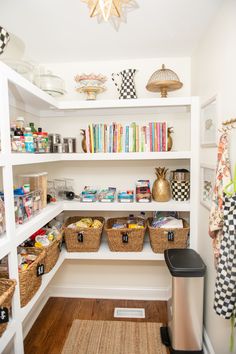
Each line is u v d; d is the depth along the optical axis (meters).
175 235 1.90
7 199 1.14
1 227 1.15
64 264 2.33
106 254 1.98
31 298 1.37
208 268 1.65
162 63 2.10
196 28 1.63
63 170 2.29
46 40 1.76
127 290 2.29
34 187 1.75
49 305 2.20
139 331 1.86
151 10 1.42
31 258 1.45
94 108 1.96
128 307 2.16
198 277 1.55
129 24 1.56
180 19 1.52
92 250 1.99
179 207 1.92
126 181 2.25
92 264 2.32
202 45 1.73
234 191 1.19
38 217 1.56
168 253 1.76
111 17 1.17
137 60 2.12
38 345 1.74
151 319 1.99
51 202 2.00
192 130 1.86
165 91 1.88
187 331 1.58
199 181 1.86
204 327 1.72
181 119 2.14
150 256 1.95
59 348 1.71
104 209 1.98
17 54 1.83
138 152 1.92
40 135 1.67
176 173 2.01
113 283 2.31
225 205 1.21
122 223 2.11
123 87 1.97
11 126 1.41
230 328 1.35
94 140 1.99
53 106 1.88
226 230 1.21
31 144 1.46
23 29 1.61
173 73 1.87
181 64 2.09
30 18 1.49
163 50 1.95
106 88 2.10
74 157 1.94
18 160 1.25
